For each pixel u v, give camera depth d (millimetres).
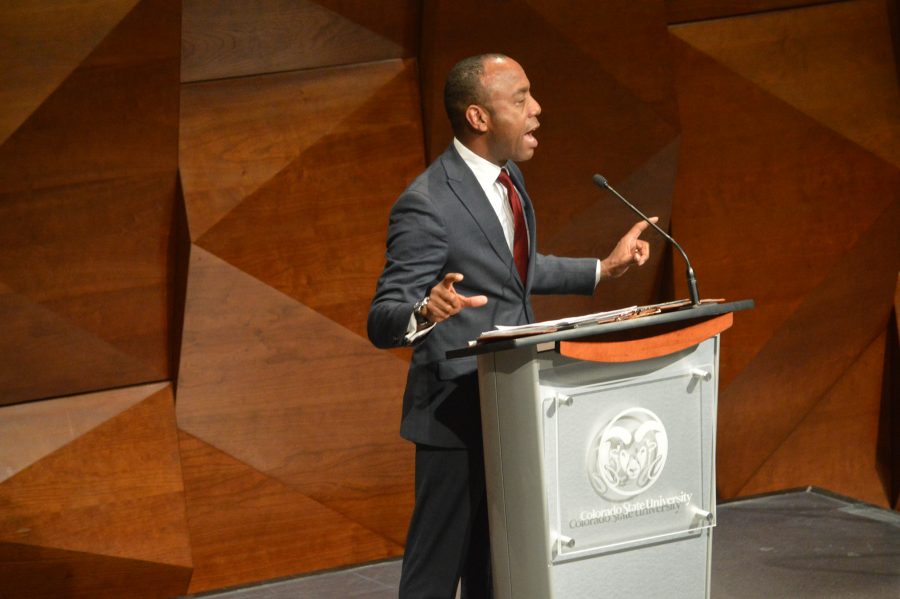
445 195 8508
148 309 15266
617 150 16094
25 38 13508
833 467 18594
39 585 14906
